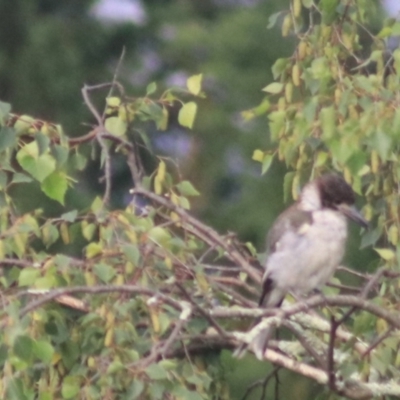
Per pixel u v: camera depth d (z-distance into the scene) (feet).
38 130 34.24
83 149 79.71
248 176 91.76
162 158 37.45
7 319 27.96
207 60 99.71
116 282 31.94
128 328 30.78
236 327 37.55
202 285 34.40
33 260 33.22
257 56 98.48
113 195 91.20
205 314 31.55
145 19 108.37
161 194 37.40
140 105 37.14
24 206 79.61
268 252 39.58
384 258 33.83
